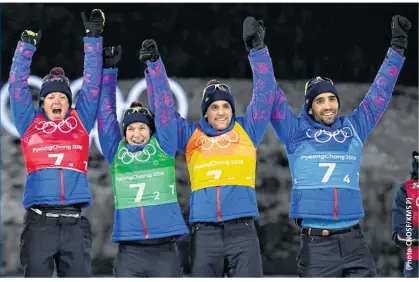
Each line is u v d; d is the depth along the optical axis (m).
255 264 23.16
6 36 35.09
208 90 24.45
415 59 36.09
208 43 35.53
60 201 23.67
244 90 35.41
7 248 34.31
